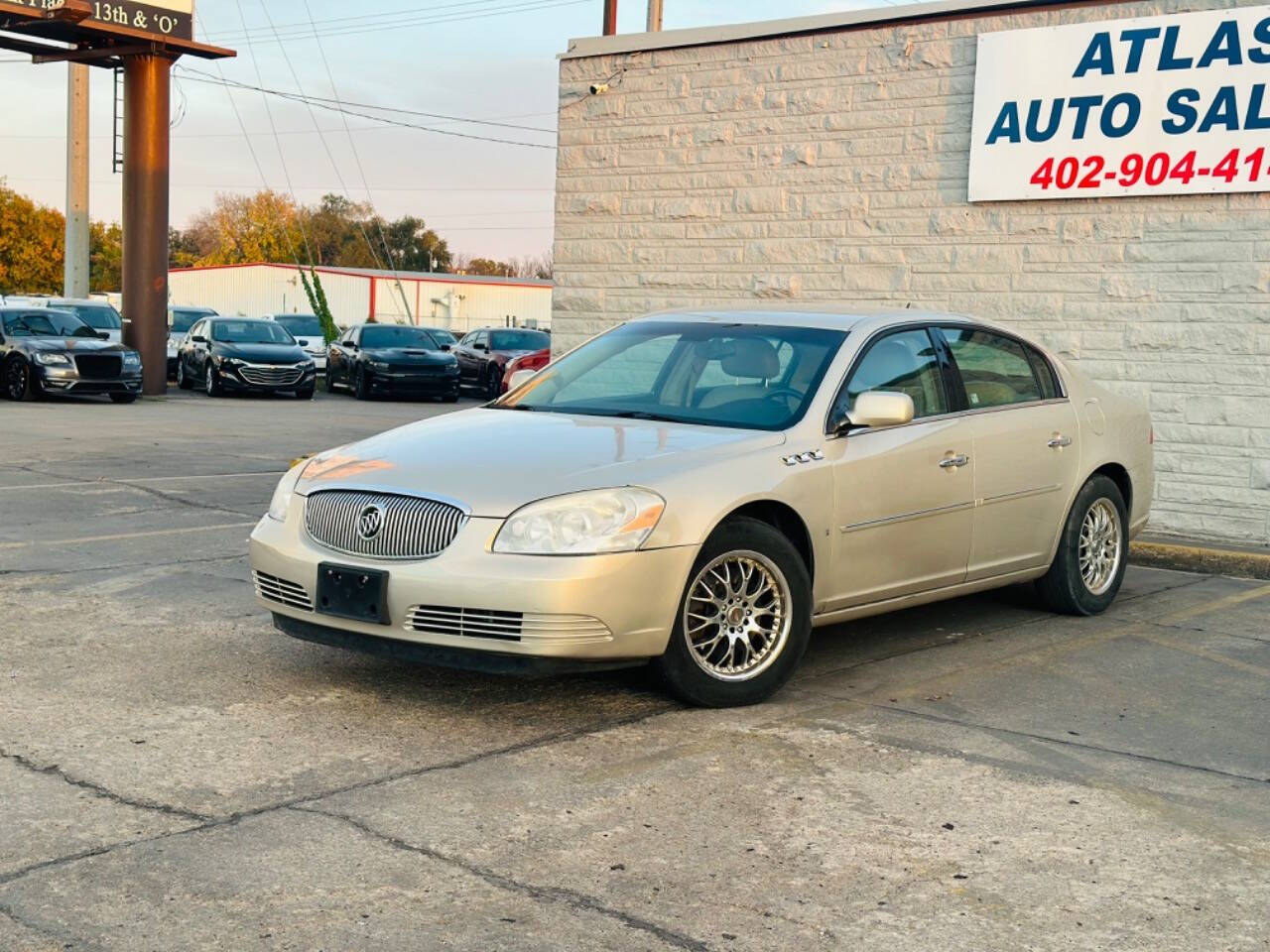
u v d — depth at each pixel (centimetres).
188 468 1346
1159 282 990
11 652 614
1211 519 983
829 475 582
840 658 644
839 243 1127
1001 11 1039
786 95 1143
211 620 685
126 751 479
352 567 520
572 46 1245
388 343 3038
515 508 506
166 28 2462
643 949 336
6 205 7925
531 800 439
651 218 1219
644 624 513
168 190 2592
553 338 1278
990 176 1043
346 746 490
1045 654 657
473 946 335
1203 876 390
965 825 426
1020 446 689
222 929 341
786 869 388
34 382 2322
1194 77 953
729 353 643
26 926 341
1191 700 581
